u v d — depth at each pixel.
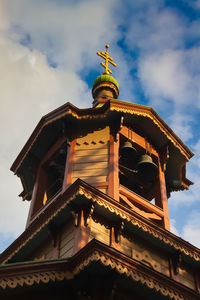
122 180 21.88
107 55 28.45
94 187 16.61
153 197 21.28
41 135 21.88
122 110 20.53
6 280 13.23
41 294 14.12
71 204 16.55
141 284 14.46
